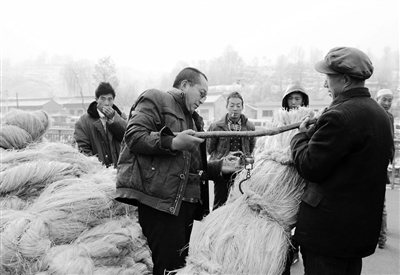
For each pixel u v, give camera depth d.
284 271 2.54
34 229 2.33
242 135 2.35
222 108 56.38
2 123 3.26
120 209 2.83
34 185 2.73
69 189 2.66
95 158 3.43
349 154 2.07
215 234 2.42
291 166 2.46
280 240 2.32
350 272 2.30
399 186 8.43
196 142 2.22
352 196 2.08
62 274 2.23
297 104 4.12
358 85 2.20
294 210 2.39
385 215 4.70
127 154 2.46
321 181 2.15
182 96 2.58
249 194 2.45
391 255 4.50
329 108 2.18
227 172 2.87
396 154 9.04
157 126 2.44
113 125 4.12
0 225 2.35
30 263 2.28
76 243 2.50
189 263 2.39
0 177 2.60
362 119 2.05
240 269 2.24
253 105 59.91
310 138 2.23
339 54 2.21
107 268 2.52
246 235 2.33
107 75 42.06
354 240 2.09
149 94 2.47
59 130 11.59
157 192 2.36
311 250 2.19
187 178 2.42
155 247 2.47
